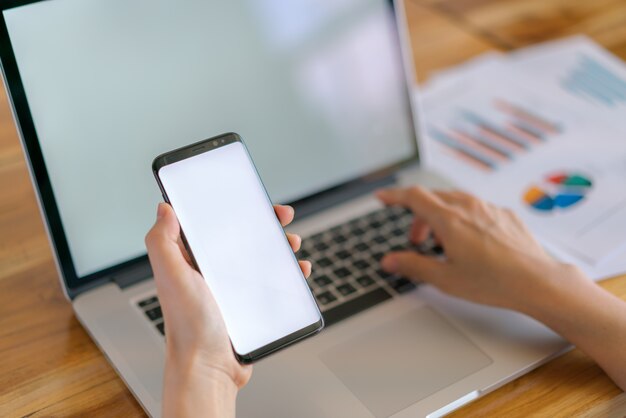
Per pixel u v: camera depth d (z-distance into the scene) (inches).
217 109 31.1
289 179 33.3
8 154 36.7
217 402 21.9
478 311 29.9
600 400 26.9
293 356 27.8
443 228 30.7
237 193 24.6
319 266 31.8
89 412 26.5
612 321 26.9
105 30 28.5
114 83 28.9
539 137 39.3
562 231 33.9
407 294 30.6
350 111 34.2
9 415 26.4
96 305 29.5
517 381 27.6
